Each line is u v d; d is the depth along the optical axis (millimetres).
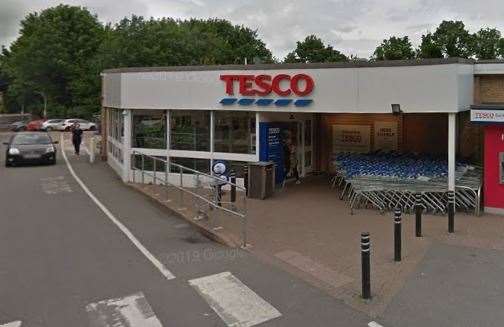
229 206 13109
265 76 14844
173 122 16969
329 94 14000
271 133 15805
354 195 13070
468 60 13234
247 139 15844
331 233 10633
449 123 12625
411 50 46438
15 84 67062
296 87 14398
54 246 9742
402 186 12672
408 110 13055
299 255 9117
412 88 12961
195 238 10422
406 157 15398
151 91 16750
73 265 8562
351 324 6289
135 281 7793
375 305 6871
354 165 14320
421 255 9055
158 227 11352
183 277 7969
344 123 18250
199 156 16547
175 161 16953
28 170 21547
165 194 14906
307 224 11422
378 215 12289
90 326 6250
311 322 6348
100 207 13586
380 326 6238
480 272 8156
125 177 17781
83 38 60656
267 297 7160
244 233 9719
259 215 12305
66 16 61125
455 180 12617
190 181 16672
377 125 17766
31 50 60688
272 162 14828
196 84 15992
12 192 16000
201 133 16531
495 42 45188
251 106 15211
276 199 14320
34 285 7617
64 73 60844
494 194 12273
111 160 22188
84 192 15961
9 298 7121
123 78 17172
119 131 19312
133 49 45125
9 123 63656
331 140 18516
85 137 39688
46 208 13453
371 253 9211
